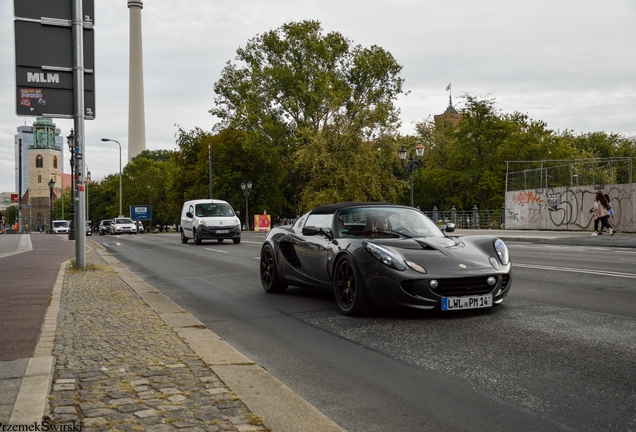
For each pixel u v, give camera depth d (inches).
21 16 427.8
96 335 212.1
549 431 122.1
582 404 137.7
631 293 308.7
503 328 224.1
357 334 223.3
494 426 125.7
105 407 132.6
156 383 151.5
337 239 280.1
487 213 1475.1
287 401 138.3
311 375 169.0
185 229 1061.8
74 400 137.3
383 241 263.7
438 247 257.4
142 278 450.3
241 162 2440.9
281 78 2135.8
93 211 4640.8
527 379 158.7
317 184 1685.5
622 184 1028.5
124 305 285.4
